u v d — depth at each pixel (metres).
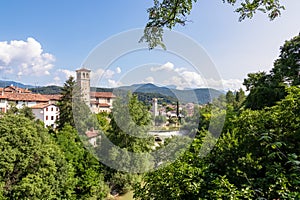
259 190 2.86
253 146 4.25
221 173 4.32
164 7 2.83
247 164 3.96
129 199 12.39
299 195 2.13
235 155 4.32
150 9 2.90
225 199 3.04
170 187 3.77
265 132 2.29
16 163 11.55
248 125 4.73
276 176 2.86
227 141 4.59
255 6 2.73
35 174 11.85
